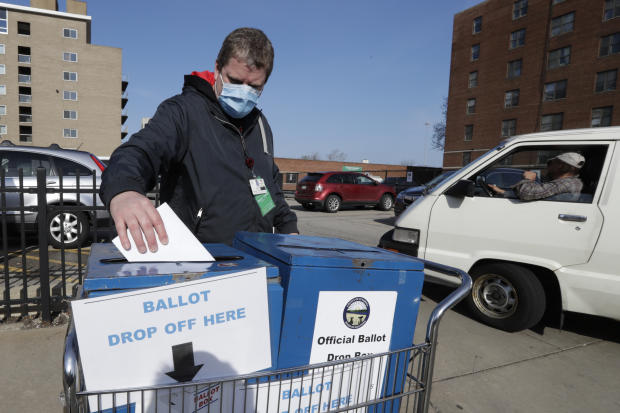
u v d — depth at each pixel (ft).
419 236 12.26
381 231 29.66
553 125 96.68
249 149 5.40
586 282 9.46
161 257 2.89
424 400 4.08
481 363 9.31
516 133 104.22
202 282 2.85
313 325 3.45
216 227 4.99
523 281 10.46
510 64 105.40
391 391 4.02
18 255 17.31
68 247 17.74
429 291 14.76
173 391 2.83
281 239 4.49
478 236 11.10
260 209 5.35
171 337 2.77
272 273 3.29
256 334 3.11
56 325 10.20
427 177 68.28
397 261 3.81
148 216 2.90
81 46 158.81
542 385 8.46
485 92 111.55
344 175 44.14
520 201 10.55
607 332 11.53
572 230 9.70
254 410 3.25
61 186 10.39
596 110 88.69
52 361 8.38
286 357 3.37
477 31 113.60
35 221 17.16
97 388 2.57
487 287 11.28
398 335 3.97
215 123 4.97
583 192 9.94
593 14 87.97
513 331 10.86
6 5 146.10
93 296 2.59
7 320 10.30
